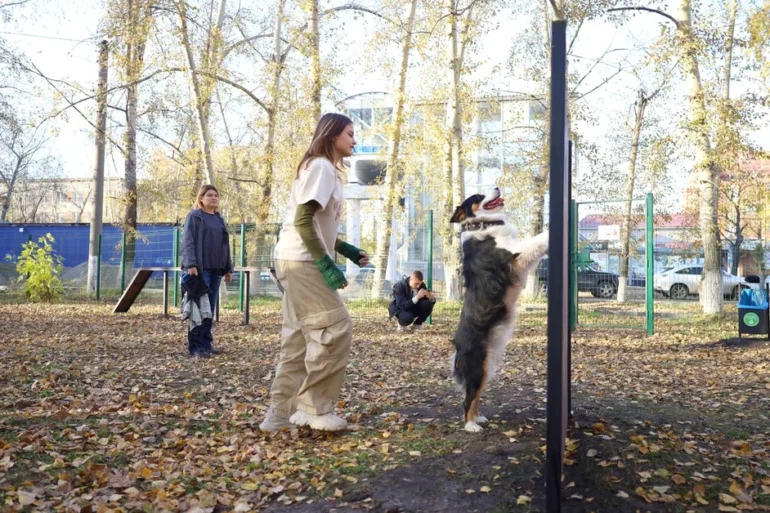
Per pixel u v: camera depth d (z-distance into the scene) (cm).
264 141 1914
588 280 1266
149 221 3262
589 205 1240
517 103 1770
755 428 436
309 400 395
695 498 308
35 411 465
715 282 1256
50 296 1669
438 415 461
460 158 1525
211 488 322
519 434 402
